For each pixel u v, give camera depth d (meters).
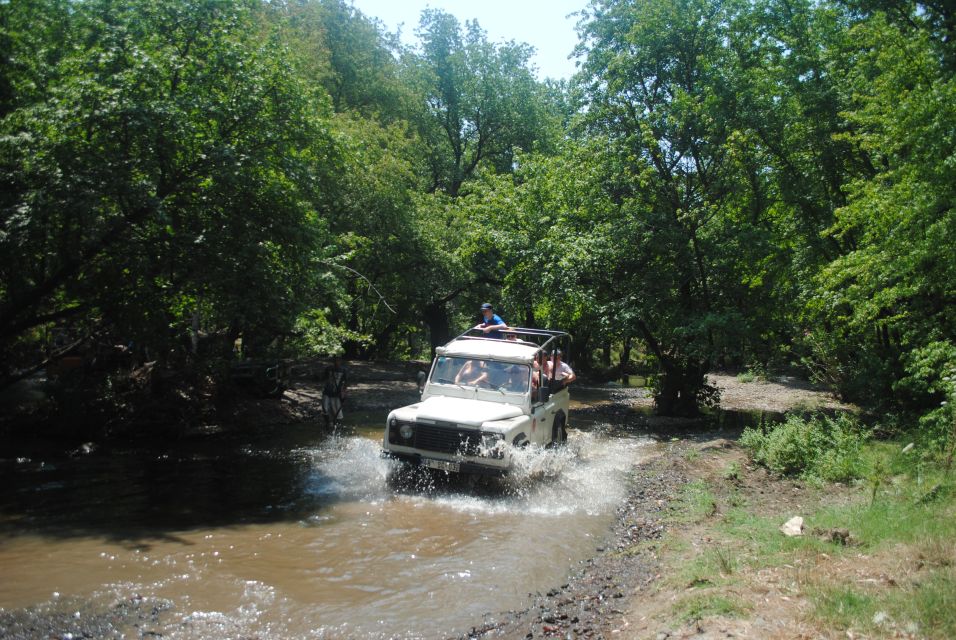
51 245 10.85
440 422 9.12
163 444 12.77
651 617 4.72
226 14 12.51
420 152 33.22
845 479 9.23
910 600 4.28
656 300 16.78
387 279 28.69
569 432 14.38
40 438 12.89
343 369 14.88
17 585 5.47
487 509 8.37
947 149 9.65
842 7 15.91
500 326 12.54
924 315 12.62
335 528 7.40
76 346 13.92
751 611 4.42
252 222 12.12
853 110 15.21
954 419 8.65
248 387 17.30
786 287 17.11
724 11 17.67
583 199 18.33
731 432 15.51
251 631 4.71
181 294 12.97
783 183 16.97
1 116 11.93
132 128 10.28
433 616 5.08
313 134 13.02
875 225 11.16
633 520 7.91
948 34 11.74
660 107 17.52
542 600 5.45
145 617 4.88
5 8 12.23
